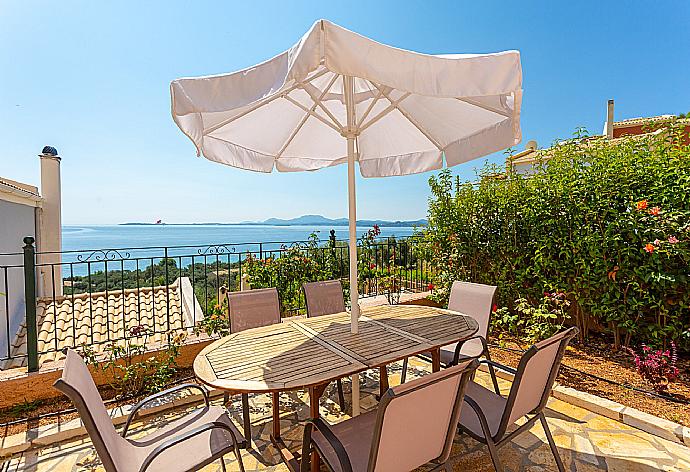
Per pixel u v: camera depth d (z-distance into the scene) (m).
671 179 3.55
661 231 3.53
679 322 3.62
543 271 4.64
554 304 4.63
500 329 4.95
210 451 1.93
